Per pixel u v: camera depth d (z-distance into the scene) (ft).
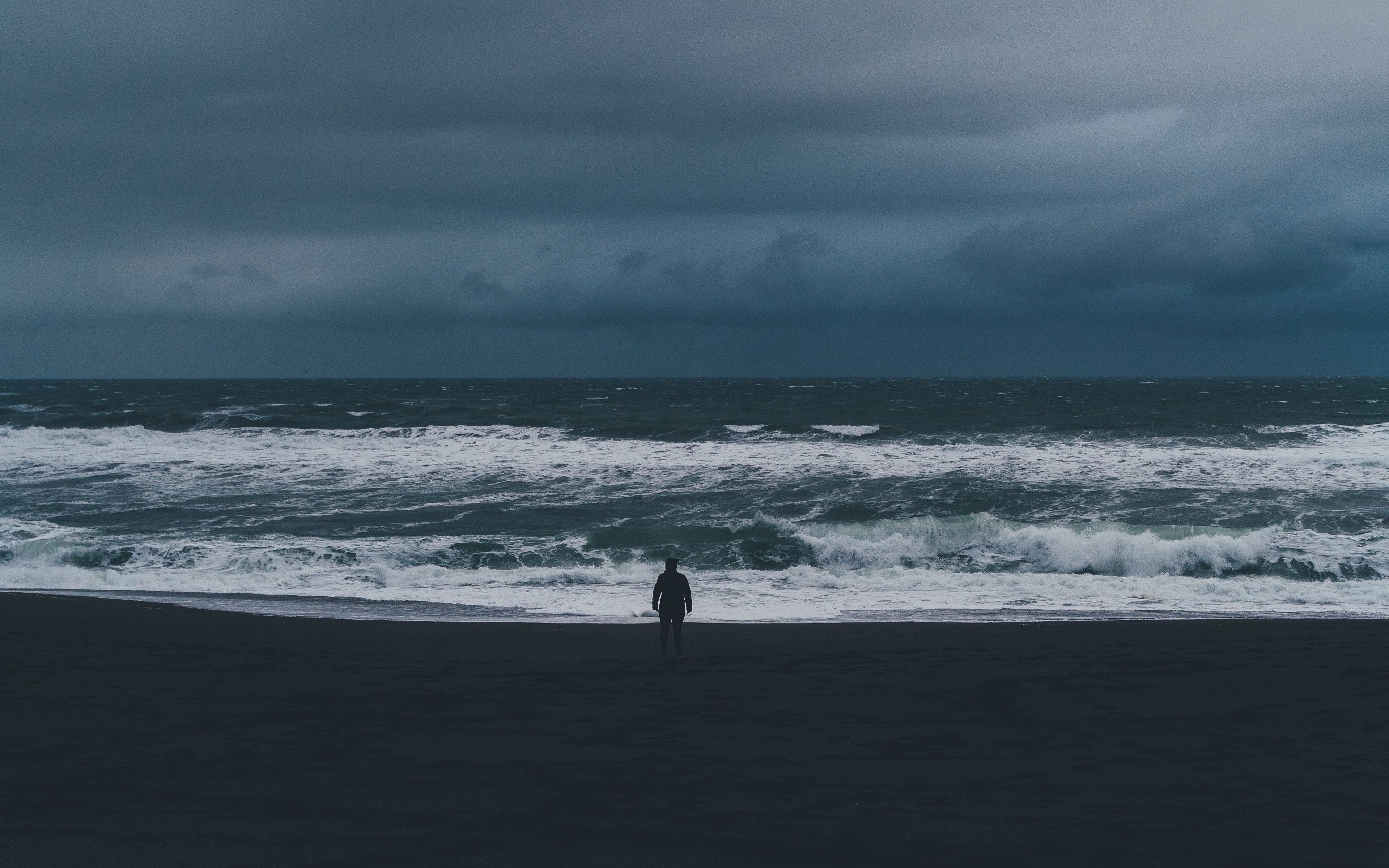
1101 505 82.79
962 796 19.60
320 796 19.42
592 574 61.52
